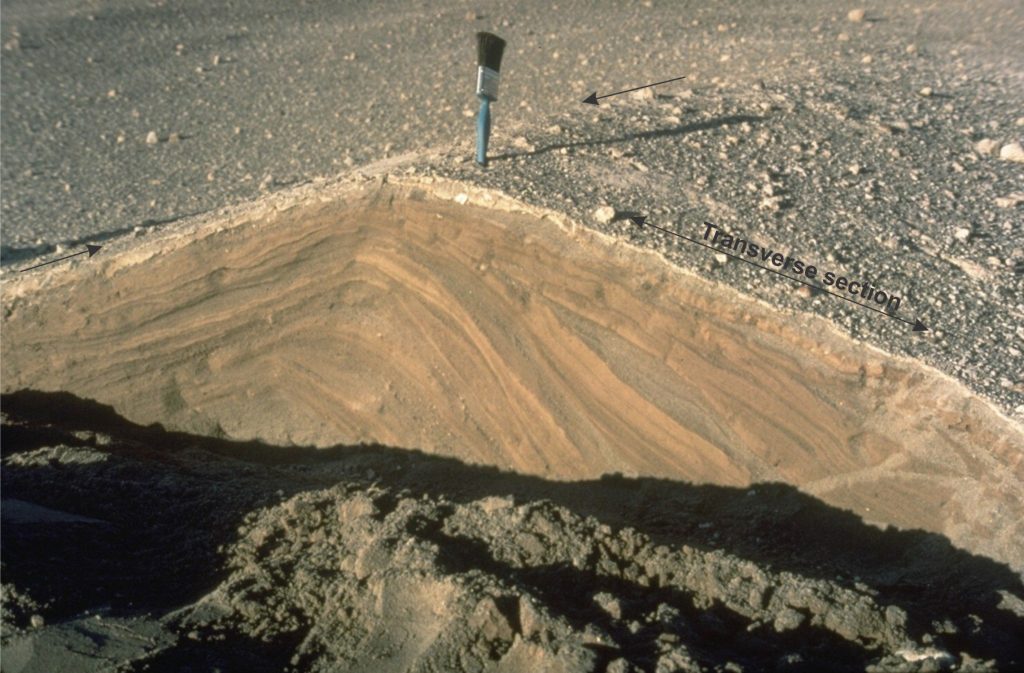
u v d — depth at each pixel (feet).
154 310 26.25
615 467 21.79
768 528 19.30
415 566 13.93
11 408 26.78
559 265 22.24
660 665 11.59
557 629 12.34
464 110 38.27
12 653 12.55
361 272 24.63
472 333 23.25
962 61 35.17
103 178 37.17
